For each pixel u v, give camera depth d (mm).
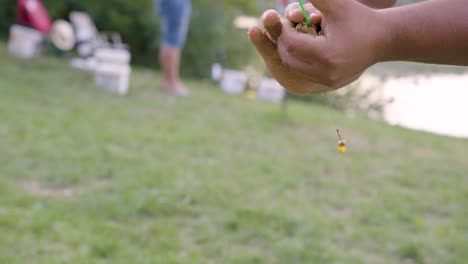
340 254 2857
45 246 2641
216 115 6297
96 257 2611
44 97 5895
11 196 3139
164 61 7316
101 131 4746
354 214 3516
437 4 777
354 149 5453
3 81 6445
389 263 2861
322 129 6270
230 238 2941
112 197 3314
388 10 782
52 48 9414
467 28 761
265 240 2957
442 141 6336
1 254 2516
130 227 2961
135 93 7004
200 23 12031
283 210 3379
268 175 4125
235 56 13383
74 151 4078
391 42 766
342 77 762
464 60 784
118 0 11609
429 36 762
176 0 7008
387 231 3252
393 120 7230
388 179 4438
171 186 3547
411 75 6031
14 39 8641
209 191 3541
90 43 9266
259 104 7723
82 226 2887
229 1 13328
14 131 4391
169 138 4824
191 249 2775
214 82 10516
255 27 855
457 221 3523
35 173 3594
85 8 11297
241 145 5008
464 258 2977
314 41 746
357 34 745
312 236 3059
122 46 10133
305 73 769
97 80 6988
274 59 879
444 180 4566
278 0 5301
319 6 748
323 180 4191
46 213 2965
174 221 3092
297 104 8836
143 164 3961
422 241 3127
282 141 5391
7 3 11086
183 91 7398
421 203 3846
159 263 2582
